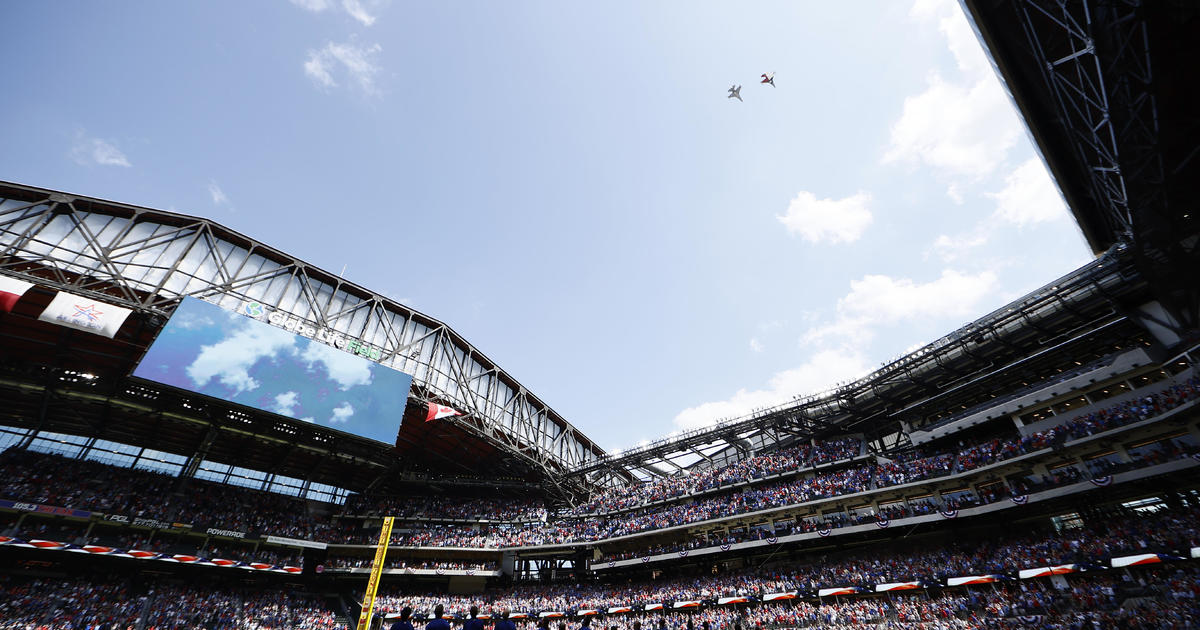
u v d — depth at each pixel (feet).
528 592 201.46
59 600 142.41
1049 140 106.42
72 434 173.78
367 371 172.76
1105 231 126.31
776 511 172.04
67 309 124.88
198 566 175.63
